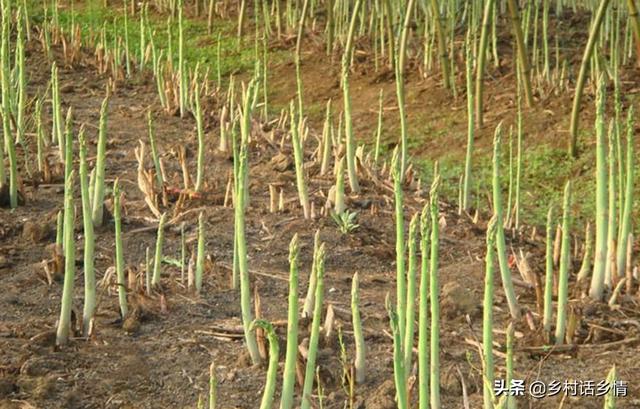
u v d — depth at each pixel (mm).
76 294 7562
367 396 6289
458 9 16297
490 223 5633
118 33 17078
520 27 13250
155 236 8664
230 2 18469
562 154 12500
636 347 7121
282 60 16078
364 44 16125
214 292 7699
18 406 6070
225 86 15453
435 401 5695
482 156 12711
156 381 6473
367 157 10984
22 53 10734
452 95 14117
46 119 12188
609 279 8023
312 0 17141
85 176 6766
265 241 8734
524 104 13523
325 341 6812
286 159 10758
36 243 8453
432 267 5570
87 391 6312
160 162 10547
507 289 7492
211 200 9586
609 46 15438
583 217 11312
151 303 7395
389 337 7086
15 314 7250
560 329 7086
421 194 10562
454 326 7336
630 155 8125
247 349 6715
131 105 13367
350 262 8461
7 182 9727
